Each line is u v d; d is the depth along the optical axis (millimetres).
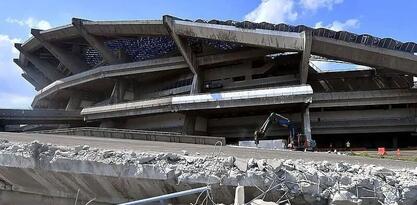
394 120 51344
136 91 73000
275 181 9141
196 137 35094
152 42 65500
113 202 10922
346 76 56344
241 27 51250
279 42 49312
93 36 66312
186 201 9852
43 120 65438
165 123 59000
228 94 50125
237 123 57062
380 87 56125
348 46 47688
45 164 11320
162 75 67188
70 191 11523
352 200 8578
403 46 47094
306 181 9008
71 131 43469
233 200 9398
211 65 60562
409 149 47062
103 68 66812
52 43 76562
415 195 8570
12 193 12594
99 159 10758
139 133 39469
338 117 53188
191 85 61469
